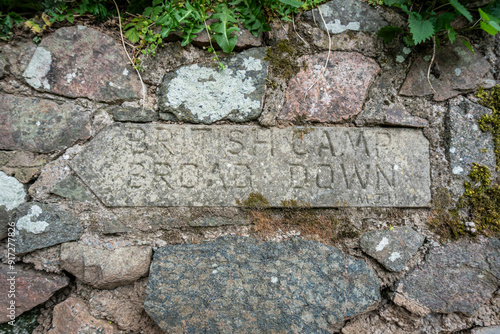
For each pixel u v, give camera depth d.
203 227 1.55
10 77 1.47
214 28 1.47
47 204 1.49
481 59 1.61
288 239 1.56
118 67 1.52
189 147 1.54
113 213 1.52
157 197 1.51
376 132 1.60
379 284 1.57
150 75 1.53
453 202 1.60
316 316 1.49
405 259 1.57
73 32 1.49
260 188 1.54
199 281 1.48
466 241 1.58
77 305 1.50
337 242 1.58
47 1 1.44
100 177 1.51
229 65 1.55
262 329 1.46
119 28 1.53
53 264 1.50
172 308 1.45
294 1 1.43
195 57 1.54
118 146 1.52
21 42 1.46
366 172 1.58
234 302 1.47
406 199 1.58
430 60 1.60
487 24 1.36
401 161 1.60
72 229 1.50
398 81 1.61
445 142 1.62
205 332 1.45
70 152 1.51
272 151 1.56
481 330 1.59
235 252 1.52
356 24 1.58
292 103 1.57
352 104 1.59
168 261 1.49
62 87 1.49
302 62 1.57
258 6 1.51
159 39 1.48
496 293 1.58
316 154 1.57
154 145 1.53
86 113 1.51
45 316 1.55
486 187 1.60
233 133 1.56
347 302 1.50
